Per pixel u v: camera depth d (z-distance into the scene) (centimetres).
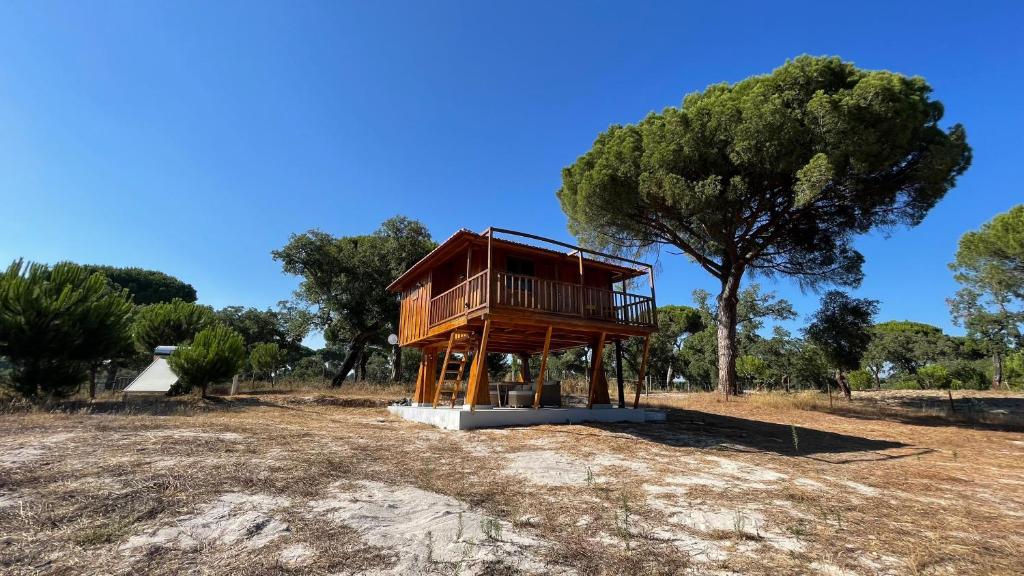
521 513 443
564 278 1477
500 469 640
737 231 1853
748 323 3750
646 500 503
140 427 741
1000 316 3322
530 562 326
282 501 426
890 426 1358
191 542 329
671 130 1570
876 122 1391
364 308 2705
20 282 1142
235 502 411
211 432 740
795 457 837
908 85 1477
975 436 1208
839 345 1958
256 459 573
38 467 466
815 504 509
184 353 1433
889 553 368
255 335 3909
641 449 834
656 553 354
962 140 1566
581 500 496
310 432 846
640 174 1642
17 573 271
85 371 1302
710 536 396
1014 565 352
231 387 1744
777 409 1641
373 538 354
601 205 1752
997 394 2605
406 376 3538
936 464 824
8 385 1152
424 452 736
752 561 345
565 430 1013
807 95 1499
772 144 1425
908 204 1656
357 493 470
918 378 3578
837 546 380
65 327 1163
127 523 350
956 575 331
